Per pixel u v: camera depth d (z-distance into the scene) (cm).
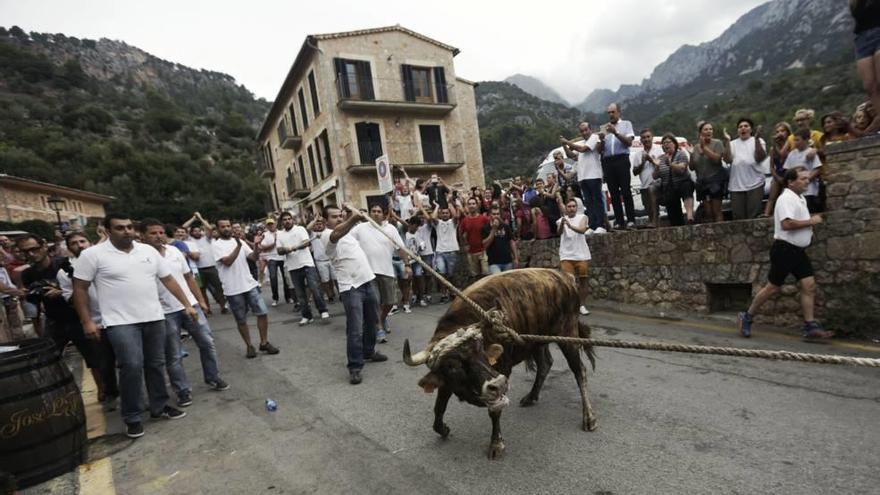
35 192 2697
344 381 496
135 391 397
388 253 657
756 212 614
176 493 303
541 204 891
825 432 301
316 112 2200
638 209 1021
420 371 510
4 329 706
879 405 329
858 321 461
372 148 2089
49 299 490
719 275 595
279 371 551
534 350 349
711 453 290
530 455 310
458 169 2316
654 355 483
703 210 705
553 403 393
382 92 2088
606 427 339
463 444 336
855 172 466
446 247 913
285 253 802
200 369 597
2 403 318
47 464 334
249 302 622
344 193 2027
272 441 367
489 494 270
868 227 460
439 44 2220
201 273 977
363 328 552
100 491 313
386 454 330
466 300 304
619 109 738
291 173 2884
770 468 268
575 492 264
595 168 771
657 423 337
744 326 511
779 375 399
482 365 259
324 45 1994
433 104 2136
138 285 401
